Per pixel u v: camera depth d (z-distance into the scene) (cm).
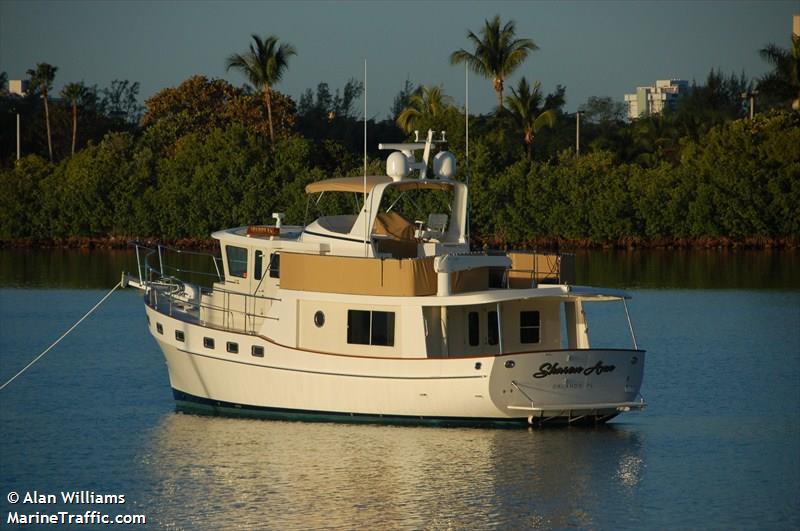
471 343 10506
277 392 10738
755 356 15212
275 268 11000
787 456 10144
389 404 10388
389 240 10912
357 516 8719
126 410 11756
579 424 10700
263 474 9575
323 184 10944
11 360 14925
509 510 8838
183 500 9069
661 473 9669
